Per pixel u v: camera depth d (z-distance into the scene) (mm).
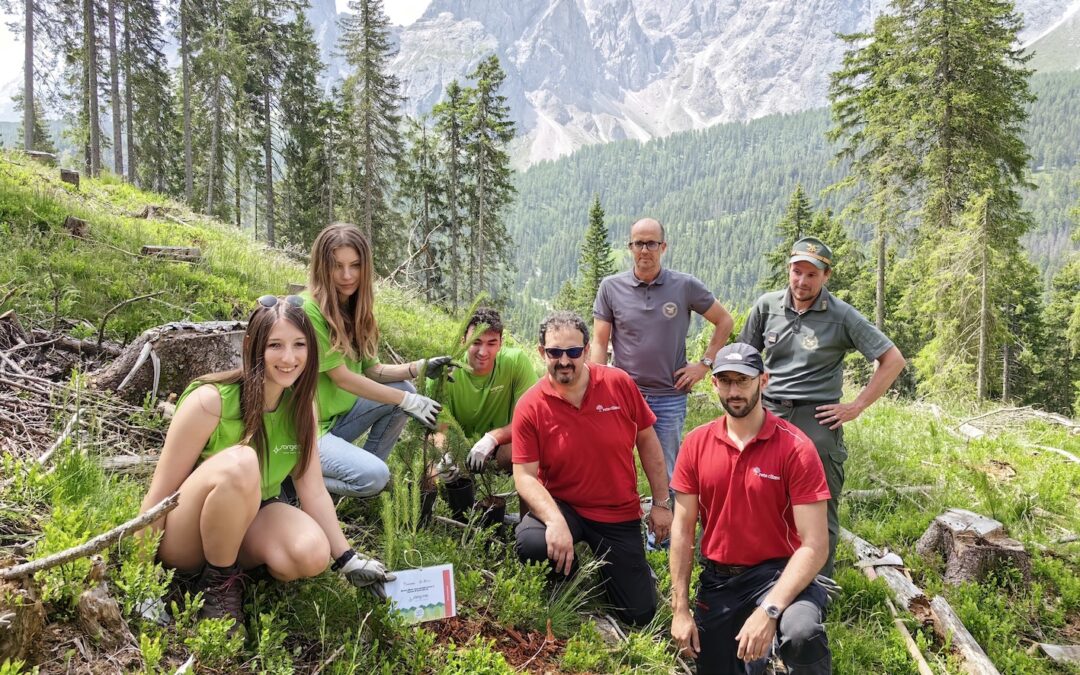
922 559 5434
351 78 35656
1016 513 6355
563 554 3809
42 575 2322
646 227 4906
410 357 8242
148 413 4316
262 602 2957
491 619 3586
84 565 2412
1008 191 22234
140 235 9578
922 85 23328
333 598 3105
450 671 2932
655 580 4250
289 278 10359
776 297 4910
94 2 31297
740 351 3590
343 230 3816
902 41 23750
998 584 5195
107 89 36625
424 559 3721
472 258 39156
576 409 4027
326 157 38625
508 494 4754
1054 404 41875
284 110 40531
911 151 23953
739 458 3639
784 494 3596
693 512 3822
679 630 3666
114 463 3686
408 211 40312
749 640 3336
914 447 7852
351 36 35438
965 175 22344
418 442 4156
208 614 2727
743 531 3654
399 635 3070
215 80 34031
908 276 25344
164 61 39406
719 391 3625
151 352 4605
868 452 7410
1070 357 41656
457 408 4766
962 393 19797
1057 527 6180
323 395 3941
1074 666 4438
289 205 41469
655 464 4324
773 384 4852
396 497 3754
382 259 35281
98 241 8234
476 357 4586
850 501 6398
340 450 3805
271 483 3061
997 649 4520
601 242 51562
